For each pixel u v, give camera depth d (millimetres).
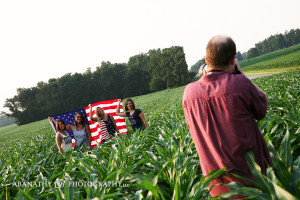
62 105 101000
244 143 1423
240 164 1459
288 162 2164
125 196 2500
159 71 103750
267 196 1399
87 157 4027
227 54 1541
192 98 1640
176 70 95250
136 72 105062
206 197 2129
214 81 1533
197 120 1617
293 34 187375
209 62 1635
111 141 5445
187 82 95812
